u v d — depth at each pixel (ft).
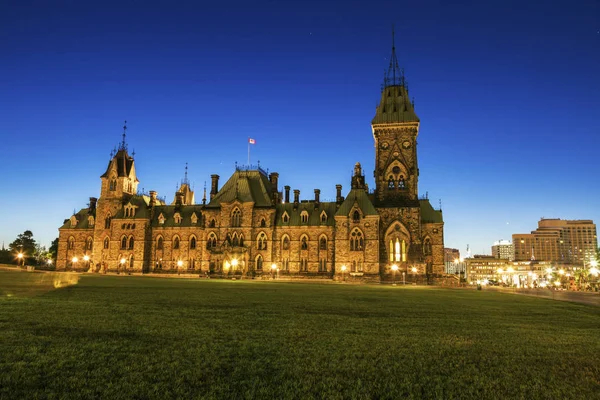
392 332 68.74
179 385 39.86
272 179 393.50
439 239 344.90
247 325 71.61
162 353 50.39
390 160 351.67
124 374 42.55
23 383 39.32
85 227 406.62
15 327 63.31
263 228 357.20
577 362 51.65
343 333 66.39
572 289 304.30
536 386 42.32
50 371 42.80
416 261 329.93
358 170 360.07
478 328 76.02
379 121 355.77
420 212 343.46
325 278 342.85
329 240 350.23
